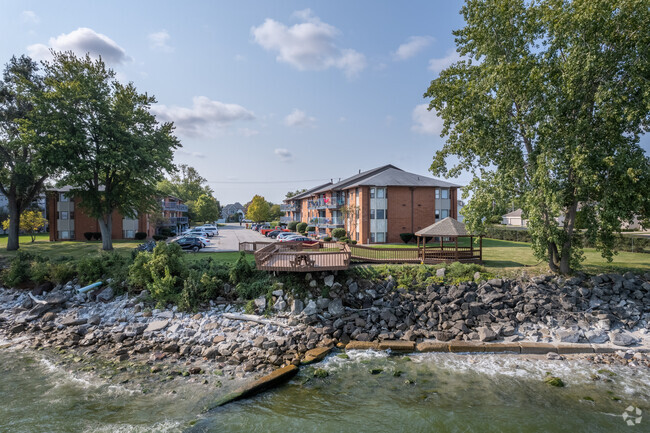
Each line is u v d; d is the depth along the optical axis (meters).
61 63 32.34
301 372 13.19
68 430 9.58
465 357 14.45
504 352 14.89
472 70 21.14
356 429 9.66
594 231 17.28
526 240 38.88
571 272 19.34
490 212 20.23
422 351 15.07
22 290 22.50
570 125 17.27
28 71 33.91
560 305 17.12
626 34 15.72
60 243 42.06
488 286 18.80
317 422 10.00
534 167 18.56
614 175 16.62
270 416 10.30
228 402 11.03
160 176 34.53
